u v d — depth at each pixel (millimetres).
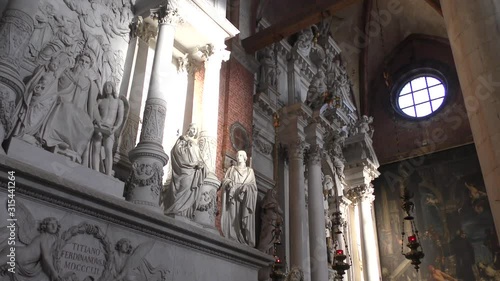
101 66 7227
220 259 7273
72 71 6508
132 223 5789
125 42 8031
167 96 7531
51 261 4793
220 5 9750
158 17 8180
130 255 5703
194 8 8680
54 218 4922
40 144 5594
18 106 5273
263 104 12961
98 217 5430
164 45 7812
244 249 7645
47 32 6402
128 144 7461
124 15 8102
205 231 6855
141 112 7910
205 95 8820
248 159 10594
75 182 5121
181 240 6500
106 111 6695
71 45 6734
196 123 8781
